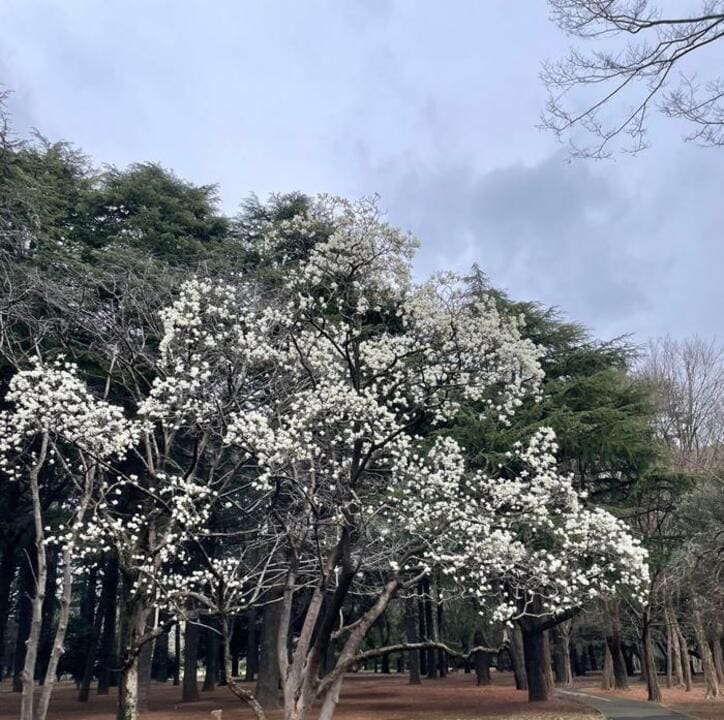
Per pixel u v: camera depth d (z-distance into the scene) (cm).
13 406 1383
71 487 1612
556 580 897
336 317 1151
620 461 1797
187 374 1030
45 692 862
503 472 1583
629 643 3309
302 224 1043
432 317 1037
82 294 1223
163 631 862
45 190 1558
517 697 2134
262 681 1869
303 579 1326
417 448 1145
